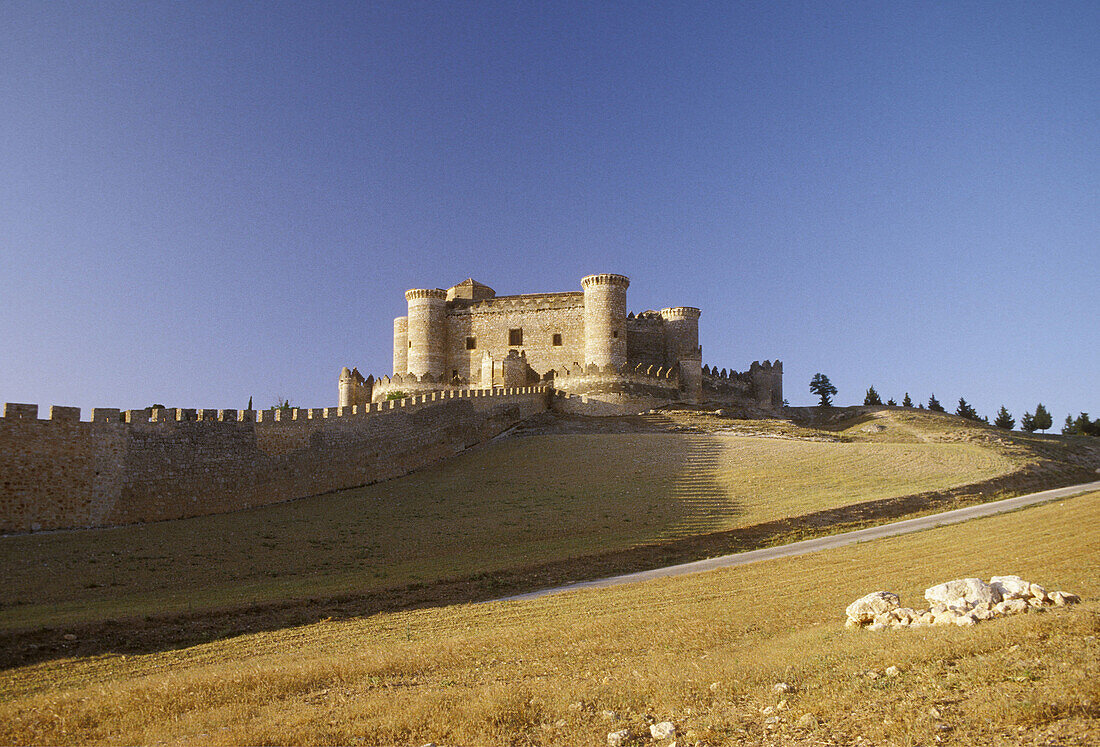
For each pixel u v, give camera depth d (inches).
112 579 1190.9
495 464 2418.8
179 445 1748.3
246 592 1133.7
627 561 1390.3
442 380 3693.4
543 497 1942.7
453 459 2564.0
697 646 740.0
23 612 989.2
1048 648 546.9
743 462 2325.3
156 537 1492.4
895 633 676.1
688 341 3826.3
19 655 813.9
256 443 1921.8
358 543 1512.1
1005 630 596.1
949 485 2025.1
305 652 828.0
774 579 1116.5
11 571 1200.8
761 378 4001.0
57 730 580.1
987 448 2674.7
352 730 539.5
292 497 1983.3
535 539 1547.7
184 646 879.7
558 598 1091.3
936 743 429.7
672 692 575.5
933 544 1304.1
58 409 1534.2
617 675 646.5
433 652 768.3
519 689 608.7
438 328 3735.2
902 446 2593.5
